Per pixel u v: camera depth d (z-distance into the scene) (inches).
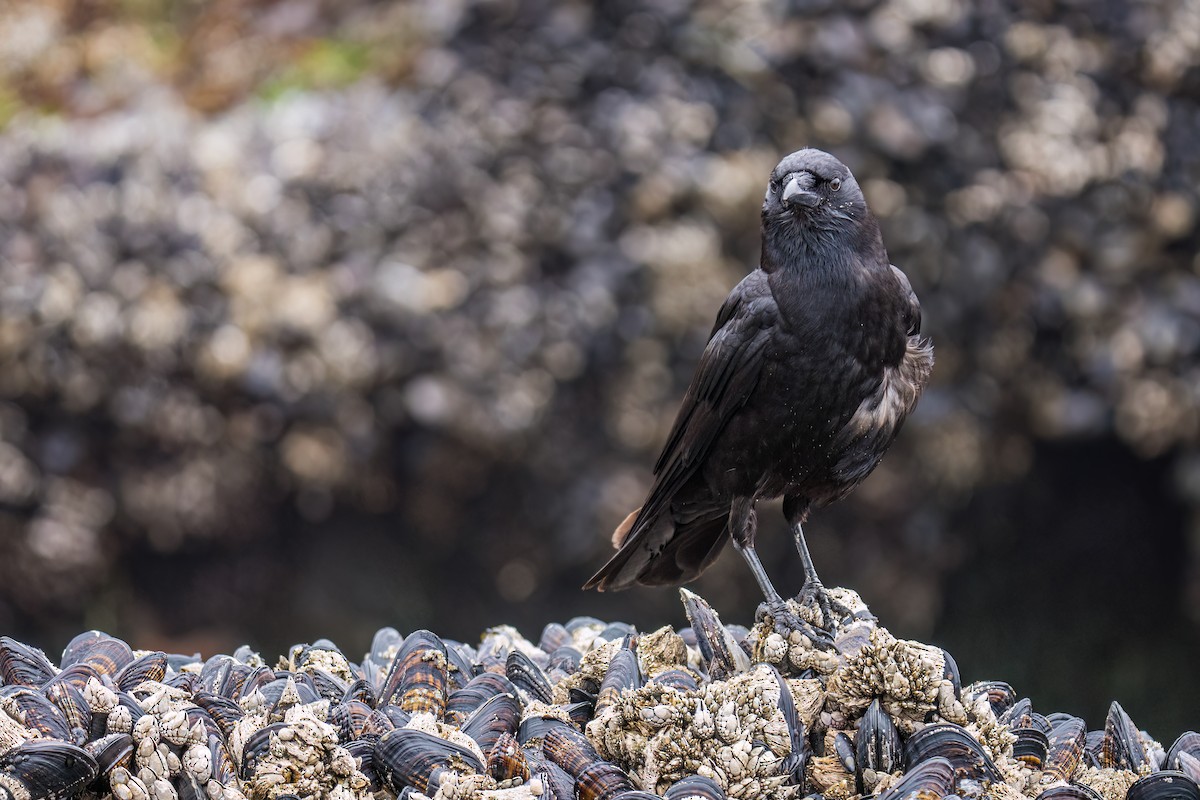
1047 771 201.0
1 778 160.7
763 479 239.6
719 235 510.9
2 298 491.8
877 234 231.0
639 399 513.7
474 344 501.0
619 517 527.2
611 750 197.3
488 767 183.0
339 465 515.8
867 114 508.1
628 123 502.3
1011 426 565.3
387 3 550.9
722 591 567.2
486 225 498.0
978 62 522.3
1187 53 532.4
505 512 545.3
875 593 562.9
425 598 568.1
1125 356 535.8
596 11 512.4
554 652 255.9
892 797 174.2
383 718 196.9
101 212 496.7
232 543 547.2
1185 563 611.5
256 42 557.6
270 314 494.3
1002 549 624.1
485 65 510.9
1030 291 534.9
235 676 221.8
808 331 225.0
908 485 548.7
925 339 242.4
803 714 197.2
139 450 516.1
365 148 501.4
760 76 505.7
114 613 543.5
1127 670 593.9
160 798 169.2
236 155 502.3
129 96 547.2
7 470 506.3
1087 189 530.9
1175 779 184.9
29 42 571.2
